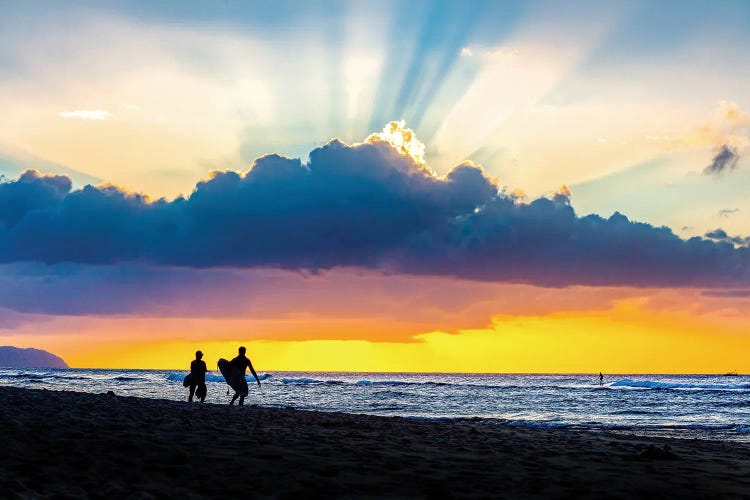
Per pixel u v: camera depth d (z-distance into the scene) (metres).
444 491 7.37
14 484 6.23
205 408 19.42
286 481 7.46
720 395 71.69
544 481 8.46
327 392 71.38
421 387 97.25
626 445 15.18
